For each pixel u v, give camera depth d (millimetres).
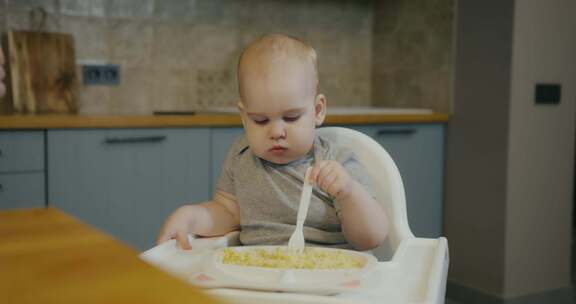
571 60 2615
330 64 3209
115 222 2145
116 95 2643
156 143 2191
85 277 412
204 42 2838
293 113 1000
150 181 2191
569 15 2590
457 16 2734
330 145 1127
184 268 858
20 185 1992
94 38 2582
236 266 760
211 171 2305
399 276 809
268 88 982
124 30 2646
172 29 2758
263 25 2996
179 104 2797
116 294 375
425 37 2938
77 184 2074
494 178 2562
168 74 2760
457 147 2742
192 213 1094
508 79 2475
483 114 2604
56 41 2451
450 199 2787
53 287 393
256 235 1112
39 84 2414
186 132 2240
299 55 1010
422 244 949
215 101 2885
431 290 739
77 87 2502
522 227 2566
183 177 2250
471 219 2686
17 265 446
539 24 2510
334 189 966
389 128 2633
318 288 702
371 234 1011
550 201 2631
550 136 2596
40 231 563
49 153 2023
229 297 686
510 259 2551
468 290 2695
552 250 2662
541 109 2557
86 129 2070
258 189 1122
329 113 2594
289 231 1090
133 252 485
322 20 3172
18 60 2371
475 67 2641
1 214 650
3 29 2398
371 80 3326
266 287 710
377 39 3279
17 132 1974
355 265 807
